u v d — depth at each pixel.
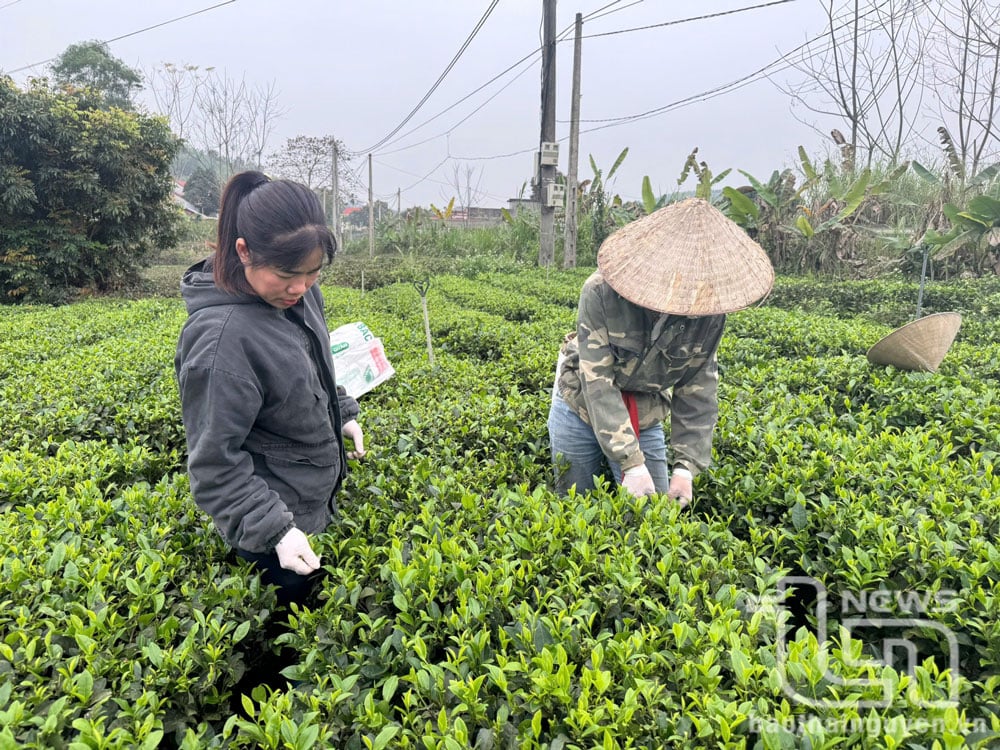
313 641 2.19
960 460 3.49
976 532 2.59
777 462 3.39
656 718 1.72
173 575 2.46
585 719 1.67
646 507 2.81
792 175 16.39
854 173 15.98
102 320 10.64
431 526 2.73
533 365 6.07
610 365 2.91
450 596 2.32
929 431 3.86
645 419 3.21
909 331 5.02
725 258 2.65
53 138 18.16
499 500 3.07
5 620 2.13
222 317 2.17
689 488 3.00
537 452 3.89
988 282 11.77
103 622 2.10
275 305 2.22
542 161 19.16
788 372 5.50
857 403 5.23
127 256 20.59
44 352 7.78
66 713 1.75
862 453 3.43
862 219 15.38
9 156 17.55
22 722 1.69
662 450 3.38
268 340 2.24
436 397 5.10
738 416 4.01
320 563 2.59
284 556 2.27
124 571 2.45
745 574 2.43
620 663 1.88
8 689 1.75
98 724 1.69
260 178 2.13
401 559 2.44
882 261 14.59
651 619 2.17
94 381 5.54
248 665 2.50
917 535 2.57
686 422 3.10
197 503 2.28
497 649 2.13
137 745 1.67
